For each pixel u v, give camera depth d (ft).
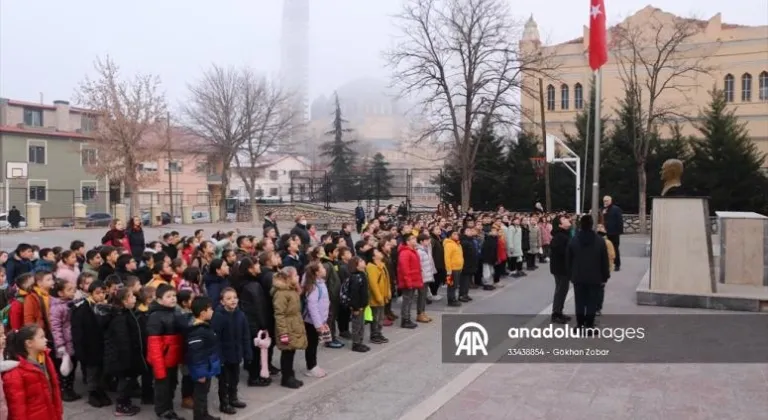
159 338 22.71
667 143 126.31
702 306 40.24
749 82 143.13
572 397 23.81
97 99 127.24
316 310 28.37
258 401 25.34
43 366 17.98
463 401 23.59
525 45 144.15
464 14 107.34
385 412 23.68
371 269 35.37
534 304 46.55
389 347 34.47
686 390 24.31
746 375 26.17
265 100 168.55
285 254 37.29
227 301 24.11
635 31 136.87
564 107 155.33
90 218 132.16
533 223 67.10
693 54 145.28
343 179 141.28
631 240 106.52
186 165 203.72
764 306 39.09
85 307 24.66
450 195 134.00
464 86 108.78
